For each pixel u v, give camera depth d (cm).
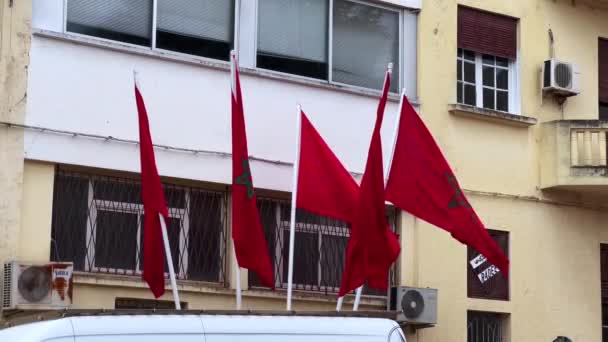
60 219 1418
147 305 1465
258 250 1395
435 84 1723
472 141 1744
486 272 1734
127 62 1473
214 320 1067
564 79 1817
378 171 1398
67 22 1448
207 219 1528
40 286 1346
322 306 1588
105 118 1448
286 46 1617
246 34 1582
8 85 1384
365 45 1689
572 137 1777
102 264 1439
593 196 1839
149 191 1352
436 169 1486
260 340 1084
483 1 1789
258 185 1551
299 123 1478
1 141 1373
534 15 1836
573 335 1789
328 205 1478
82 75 1438
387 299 1636
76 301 1398
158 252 1349
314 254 1603
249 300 1533
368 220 1393
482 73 1798
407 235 1664
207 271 1518
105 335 1005
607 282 1850
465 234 1475
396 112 1684
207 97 1529
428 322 1619
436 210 1480
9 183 1372
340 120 1634
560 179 1773
